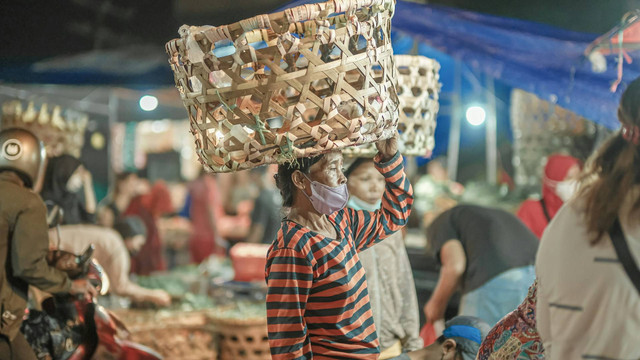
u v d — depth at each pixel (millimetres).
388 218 2238
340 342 1950
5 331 2770
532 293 1839
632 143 1563
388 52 1854
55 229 3826
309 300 1941
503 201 5414
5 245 2785
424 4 3346
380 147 2180
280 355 1883
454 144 6637
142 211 5938
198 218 7344
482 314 3072
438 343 2387
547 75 2889
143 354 3270
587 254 1540
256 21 1663
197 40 1736
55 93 6406
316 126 1724
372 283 2631
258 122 1726
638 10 2689
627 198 1524
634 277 1485
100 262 3922
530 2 3883
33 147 2943
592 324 1528
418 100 2580
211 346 3713
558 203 3541
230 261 5395
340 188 1944
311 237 1931
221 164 1852
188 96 1840
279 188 2043
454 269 3168
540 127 5047
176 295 4078
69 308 2994
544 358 1795
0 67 4078
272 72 1686
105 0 4098
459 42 3072
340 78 1723
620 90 2701
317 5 1675
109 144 7410
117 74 4262
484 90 6246
